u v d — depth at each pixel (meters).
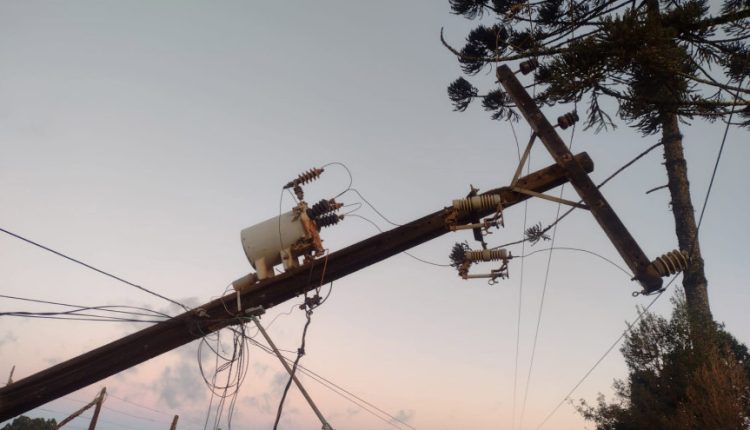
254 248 8.43
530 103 8.08
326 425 7.36
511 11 15.34
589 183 7.42
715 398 12.16
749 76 11.54
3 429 51.12
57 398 8.03
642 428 14.67
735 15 11.29
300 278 8.17
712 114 11.64
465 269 8.09
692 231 14.24
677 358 14.16
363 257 8.04
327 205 8.51
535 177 7.76
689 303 14.33
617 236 7.14
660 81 11.09
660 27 10.31
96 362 8.04
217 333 8.34
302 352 7.93
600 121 12.21
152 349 8.15
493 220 7.57
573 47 11.00
